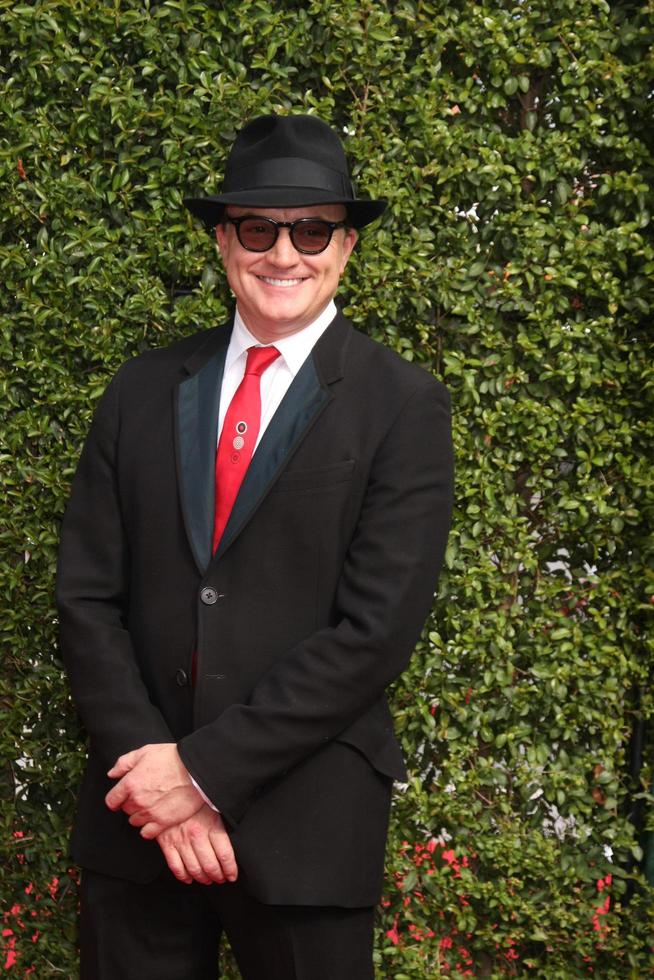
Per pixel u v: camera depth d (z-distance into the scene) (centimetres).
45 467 262
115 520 208
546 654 264
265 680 187
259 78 256
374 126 252
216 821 187
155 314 257
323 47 251
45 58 248
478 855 268
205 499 198
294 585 193
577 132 252
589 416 260
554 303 256
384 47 248
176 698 197
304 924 191
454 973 271
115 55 254
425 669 262
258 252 195
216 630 192
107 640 199
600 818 269
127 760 188
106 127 255
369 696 188
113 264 256
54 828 271
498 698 266
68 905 273
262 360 204
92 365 264
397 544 189
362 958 198
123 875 200
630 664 264
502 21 247
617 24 252
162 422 206
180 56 252
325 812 189
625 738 269
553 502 264
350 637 185
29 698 267
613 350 258
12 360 259
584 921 267
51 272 256
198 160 253
